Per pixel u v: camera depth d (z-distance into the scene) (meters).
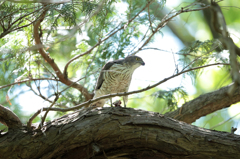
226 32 5.71
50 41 10.41
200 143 7.51
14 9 8.48
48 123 8.52
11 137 8.15
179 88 11.51
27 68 9.85
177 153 7.55
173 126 7.82
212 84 19.38
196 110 10.63
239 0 21.00
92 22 9.65
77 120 8.32
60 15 8.69
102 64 12.45
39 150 7.98
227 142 7.46
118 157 8.09
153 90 17.19
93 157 8.17
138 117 8.05
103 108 8.62
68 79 11.69
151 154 7.84
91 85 13.47
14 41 9.70
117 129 7.91
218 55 9.26
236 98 10.12
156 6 10.34
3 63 10.07
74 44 14.63
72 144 7.95
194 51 11.09
